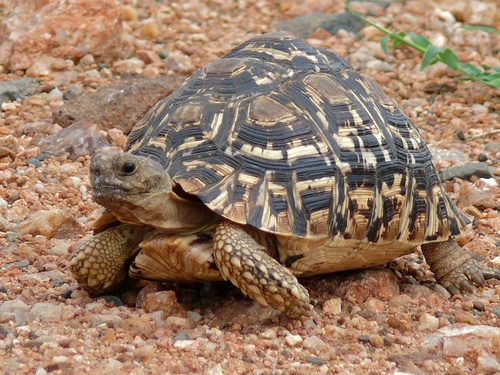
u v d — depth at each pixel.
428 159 9.60
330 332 8.30
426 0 22.75
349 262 8.90
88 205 12.57
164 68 18.70
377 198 8.74
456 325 8.59
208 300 9.13
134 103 15.34
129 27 20.67
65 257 10.48
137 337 7.88
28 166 13.84
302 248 8.27
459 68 17.02
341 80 9.36
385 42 17.84
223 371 7.38
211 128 8.50
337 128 8.79
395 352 8.04
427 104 17.42
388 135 9.19
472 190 12.99
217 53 19.80
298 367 7.49
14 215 12.00
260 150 8.31
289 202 8.14
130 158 7.92
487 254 11.11
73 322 8.20
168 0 23.02
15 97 16.73
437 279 9.98
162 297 8.53
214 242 8.03
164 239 8.19
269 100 8.69
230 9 22.75
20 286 9.48
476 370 7.66
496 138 15.70
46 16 18.34
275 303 8.06
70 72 17.91
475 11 21.94
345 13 21.78
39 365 7.24
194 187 8.00
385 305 9.05
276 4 23.17
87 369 7.17
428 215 9.34
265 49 9.41
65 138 14.43
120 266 8.91
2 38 18.92
